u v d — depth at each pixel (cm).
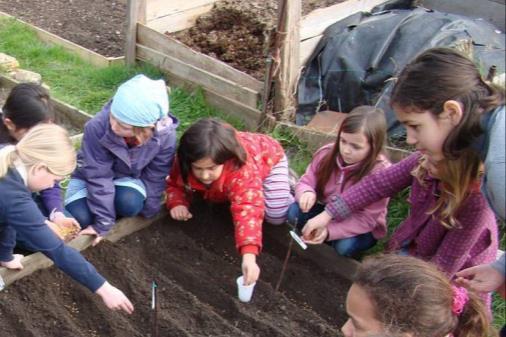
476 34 509
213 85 518
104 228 346
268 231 382
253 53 589
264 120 483
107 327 306
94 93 535
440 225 299
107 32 697
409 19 512
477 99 220
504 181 207
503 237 370
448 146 229
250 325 319
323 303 343
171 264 353
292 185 388
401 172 317
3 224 278
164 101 325
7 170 254
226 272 354
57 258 270
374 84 479
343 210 332
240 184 336
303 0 648
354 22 523
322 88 496
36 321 303
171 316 316
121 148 336
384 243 376
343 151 335
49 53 604
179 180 365
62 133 266
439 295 181
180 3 604
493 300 346
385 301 179
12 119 318
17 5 740
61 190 384
